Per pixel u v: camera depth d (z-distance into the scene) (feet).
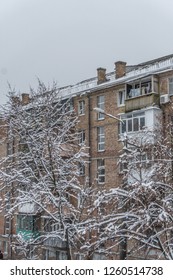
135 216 45.50
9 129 77.97
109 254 52.42
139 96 99.50
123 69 112.06
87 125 114.11
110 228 44.80
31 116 70.64
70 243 55.16
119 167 96.84
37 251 87.56
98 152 109.60
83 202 55.36
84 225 54.49
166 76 97.35
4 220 129.08
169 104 90.07
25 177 61.62
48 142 57.21
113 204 53.42
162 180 52.11
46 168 56.65
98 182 103.14
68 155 75.66
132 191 48.03
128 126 100.99
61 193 55.11
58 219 51.96
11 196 67.62
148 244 44.45
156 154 57.00
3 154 122.31
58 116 85.35
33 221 79.25
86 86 117.50
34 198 54.75
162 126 77.10
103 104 111.75
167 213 43.29
